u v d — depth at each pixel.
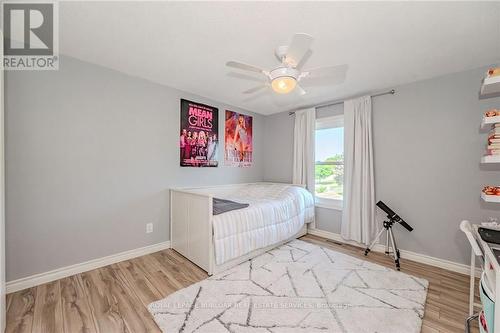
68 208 2.13
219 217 2.25
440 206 2.43
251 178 4.06
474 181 2.24
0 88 1.37
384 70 2.31
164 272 2.22
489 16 1.47
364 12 1.45
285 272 2.25
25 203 1.91
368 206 2.86
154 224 2.75
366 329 1.47
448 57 2.04
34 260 1.96
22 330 1.45
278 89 1.78
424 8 1.41
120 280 2.06
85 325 1.49
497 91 1.99
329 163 3.43
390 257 2.66
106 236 2.37
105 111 2.34
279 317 1.58
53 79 2.03
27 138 1.91
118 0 1.36
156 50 1.98
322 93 3.00
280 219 2.84
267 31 1.67
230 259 2.27
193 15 1.50
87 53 2.05
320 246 3.00
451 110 2.37
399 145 2.71
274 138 4.16
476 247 1.45
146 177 2.67
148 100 2.67
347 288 1.96
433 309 1.71
